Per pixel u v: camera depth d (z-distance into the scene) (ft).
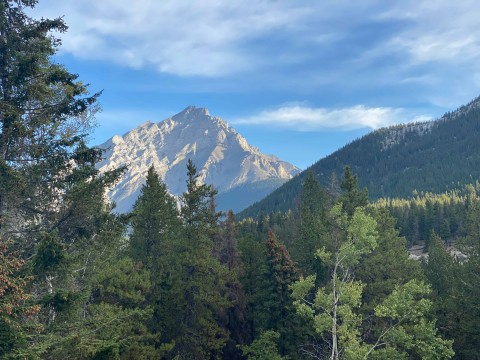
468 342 81.92
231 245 130.21
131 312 39.96
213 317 109.19
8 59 36.14
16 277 32.09
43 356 34.37
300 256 128.47
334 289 69.36
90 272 55.57
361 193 112.37
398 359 63.77
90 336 35.47
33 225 39.06
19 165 37.32
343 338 65.62
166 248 101.30
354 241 74.08
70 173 39.27
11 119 34.58
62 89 41.83
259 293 113.29
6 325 29.68
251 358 86.89
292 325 103.09
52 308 37.40
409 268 103.40
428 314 87.35
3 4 35.24
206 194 103.04
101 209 42.22
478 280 78.13
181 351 95.66
